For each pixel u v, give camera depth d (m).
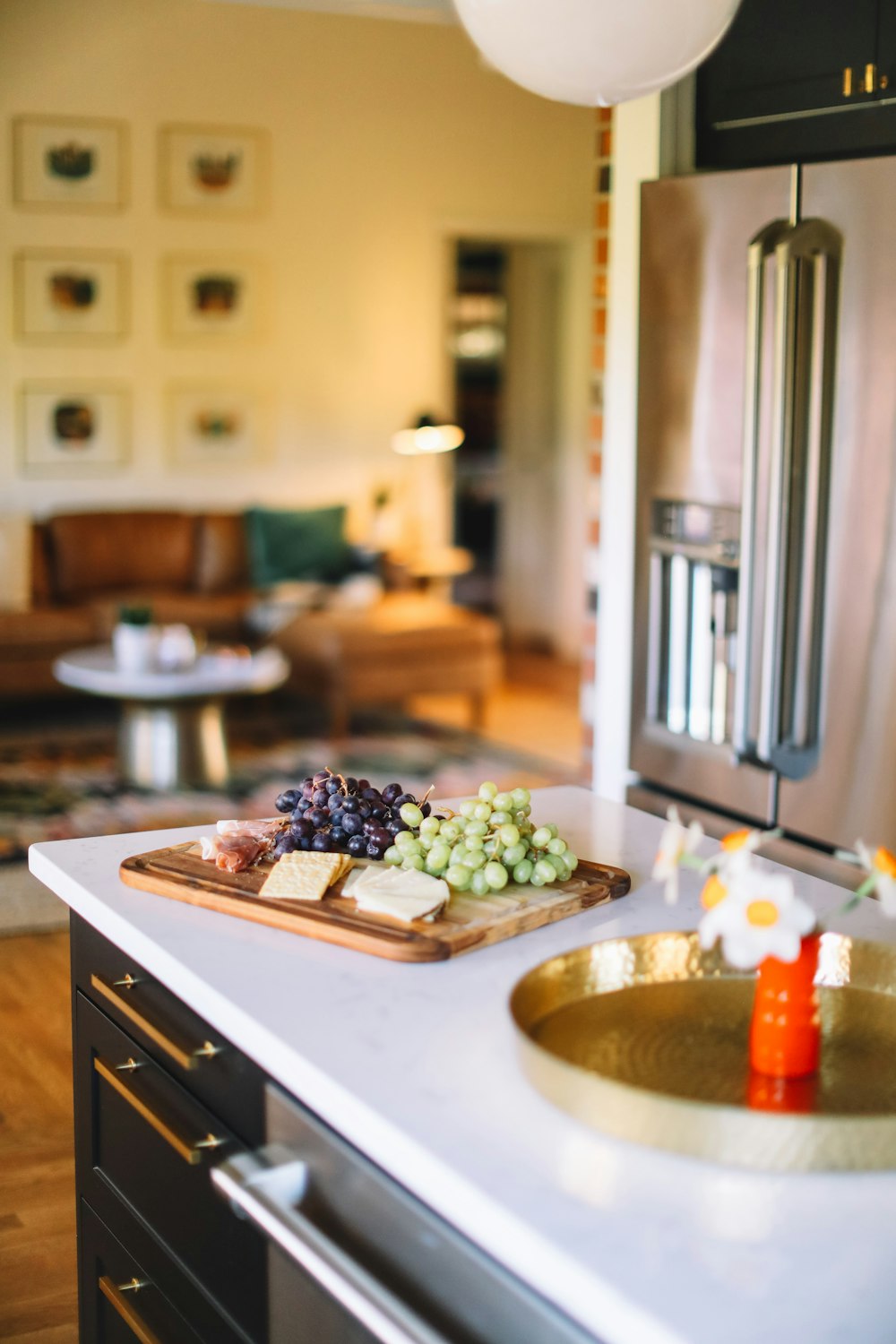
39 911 4.45
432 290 8.21
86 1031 2.02
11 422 7.36
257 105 7.62
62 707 7.13
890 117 3.00
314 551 7.53
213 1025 1.60
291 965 1.66
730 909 1.35
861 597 2.95
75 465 7.53
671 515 3.45
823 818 3.10
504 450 9.02
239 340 7.80
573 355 8.56
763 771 3.21
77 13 7.15
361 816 1.96
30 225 7.25
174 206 7.52
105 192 7.36
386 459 8.27
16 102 7.11
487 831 1.89
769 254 2.99
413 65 7.95
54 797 5.67
